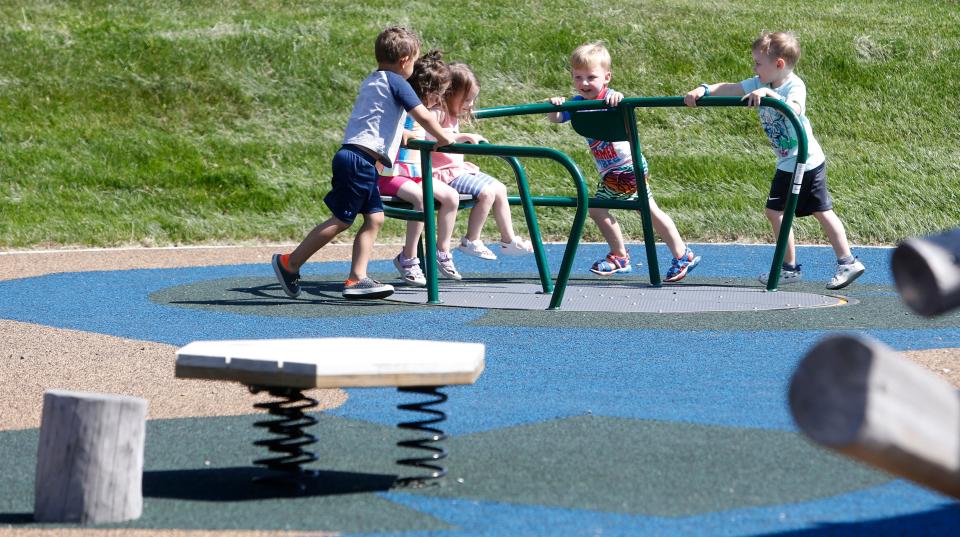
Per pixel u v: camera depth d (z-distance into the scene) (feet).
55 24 129.59
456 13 143.13
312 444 31.17
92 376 40.93
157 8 139.54
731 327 49.06
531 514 24.75
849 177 104.83
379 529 23.94
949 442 13.39
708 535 23.20
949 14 150.92
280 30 130.72
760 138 115.34
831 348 13.37
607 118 62.28
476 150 55.52
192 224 92.07
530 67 127.95
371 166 55.98
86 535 23.84
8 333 49.44
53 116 110.83
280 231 91.71
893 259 13.89
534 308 55.06
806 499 25.57
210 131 111.96
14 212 92.53
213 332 49.32
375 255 81.35
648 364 41.47
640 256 80.33
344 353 26.68
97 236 87.81
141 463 25.45
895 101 122.11
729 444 30.35
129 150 105.70
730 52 131.64
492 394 36.94
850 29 139.33
